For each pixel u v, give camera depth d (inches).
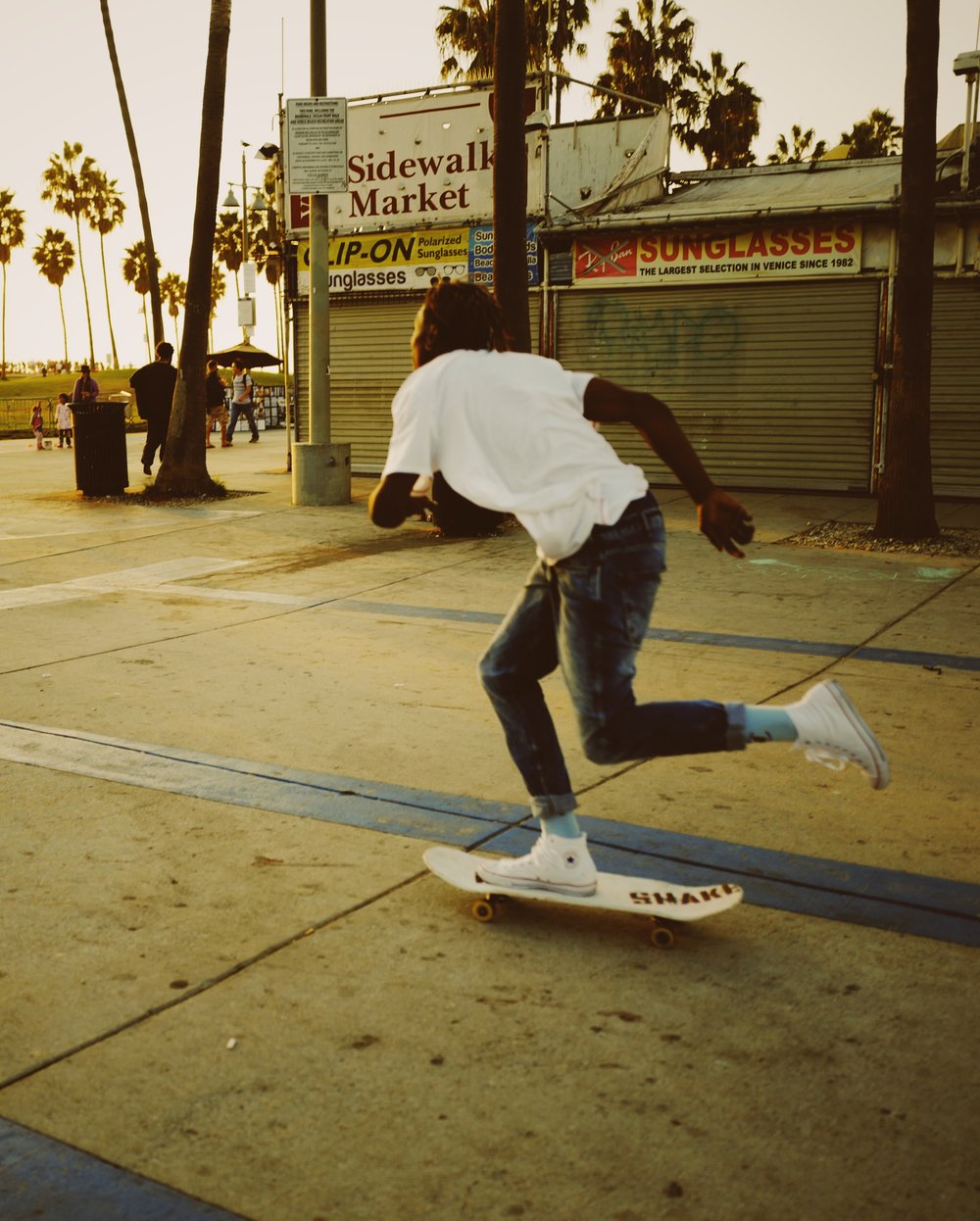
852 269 534.3
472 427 112.1
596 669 112.9
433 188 633.6
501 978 115.6
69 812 162.4
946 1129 90.9
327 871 142.0
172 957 120.0
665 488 589.0
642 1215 81.7
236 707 217.5
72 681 236.8
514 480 111.8
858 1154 87.9
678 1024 106.7
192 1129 91.8
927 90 386.0
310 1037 104.9
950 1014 108.0
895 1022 106.7
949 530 434.6
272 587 345.4
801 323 553.3
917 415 406.9
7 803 166.4
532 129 591.5
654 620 292.7
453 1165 87.1
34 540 435.2
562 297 607.5
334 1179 85.8
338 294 667.4
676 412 589.3
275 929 126.4
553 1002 110.7
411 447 112.3
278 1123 92.4
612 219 579.2
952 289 518.0
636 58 1354.6
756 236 551.8
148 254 954.1
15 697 224.5
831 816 160.1
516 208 444.5
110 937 124.7
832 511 498.0
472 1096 95.8
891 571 358.9
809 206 529.7
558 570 114.7
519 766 125.0
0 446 1108.5
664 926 122.0
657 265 577.0
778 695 223.6
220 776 177.8
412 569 372.5
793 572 358.9
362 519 481.1
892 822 157.9
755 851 147.6
